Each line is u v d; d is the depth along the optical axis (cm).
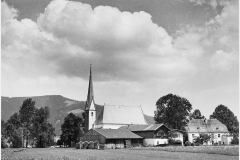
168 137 11069
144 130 11100
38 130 12731
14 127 12169
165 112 12412
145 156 5441
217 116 14275
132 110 14125
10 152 6744
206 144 10919
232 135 12325
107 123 13500
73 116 12756
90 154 6131
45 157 5216
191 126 12781
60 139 12800
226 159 4597
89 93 13738
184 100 11988
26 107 13912
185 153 6084
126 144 10269
